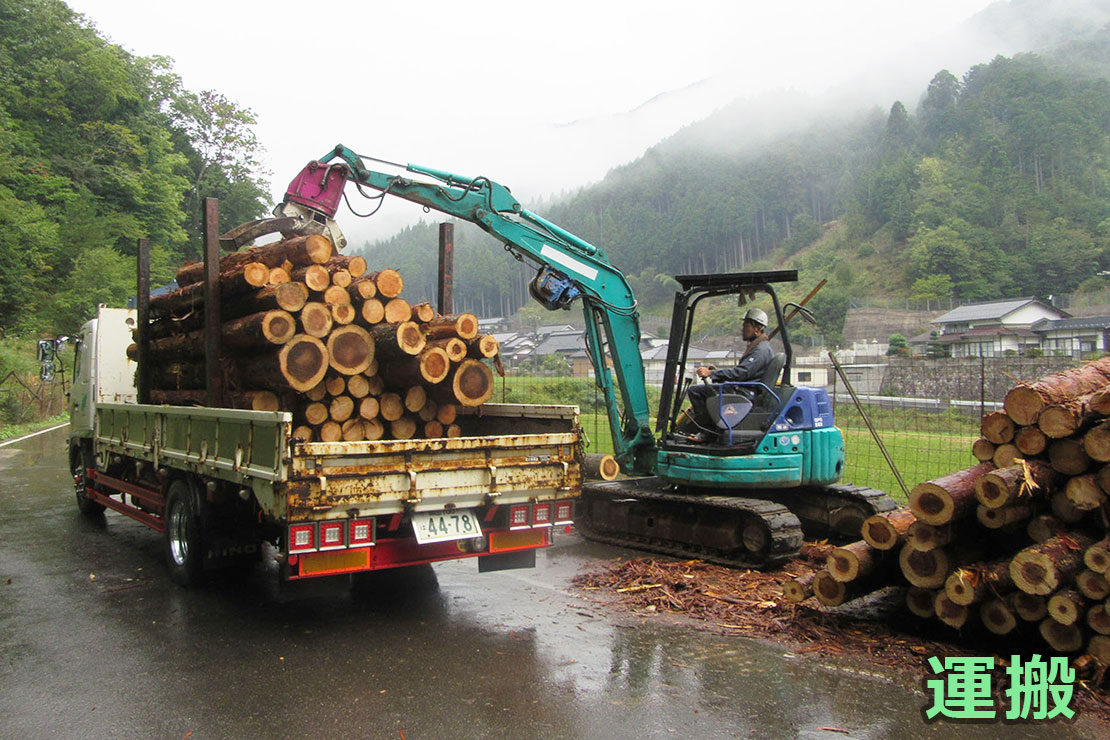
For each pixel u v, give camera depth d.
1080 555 4.61
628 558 7.69
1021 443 4.93
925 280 80.12
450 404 6.44
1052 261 78.69
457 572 7.04
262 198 53.50
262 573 6.93
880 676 4.70
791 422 7.50
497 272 107.75
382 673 4.61
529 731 3.88
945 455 13.53
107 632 5.30
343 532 5.02
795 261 104.12
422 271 115.31
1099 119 103.00
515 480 5.70
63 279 32.97
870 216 103.50
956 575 4.88
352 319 5.79
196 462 5.96
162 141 43.59
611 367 10.24
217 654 4.90
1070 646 4.64
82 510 9.63
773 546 6.78
